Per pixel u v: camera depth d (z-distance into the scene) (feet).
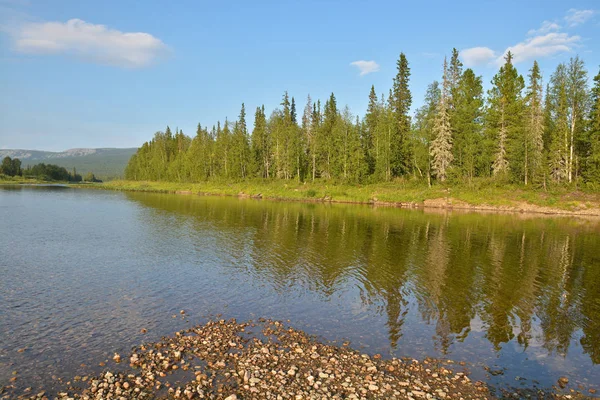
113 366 36.24
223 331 44.88
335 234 113.39
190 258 80.69
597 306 55.93
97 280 63.87
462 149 223.51
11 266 71.36
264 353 39.55
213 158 372.99
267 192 278.26
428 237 110.11
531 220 151.84
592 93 183.93
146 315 49.26
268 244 96.99
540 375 37.22
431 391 33.73
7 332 43.29
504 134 207.41
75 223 127.44
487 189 205.16
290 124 342.44
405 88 266.36
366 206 211.00
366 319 49.90
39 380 33.71
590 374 37.60
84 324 45.91
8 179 547.49
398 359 39.40
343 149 267.39
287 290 60.95
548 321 50.37
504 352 41.70
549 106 221.46
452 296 59.31
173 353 38.99
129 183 461.78
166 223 132.05
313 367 37.06
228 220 142.61
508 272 73.36
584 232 121.60
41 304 52.26
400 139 262.88
